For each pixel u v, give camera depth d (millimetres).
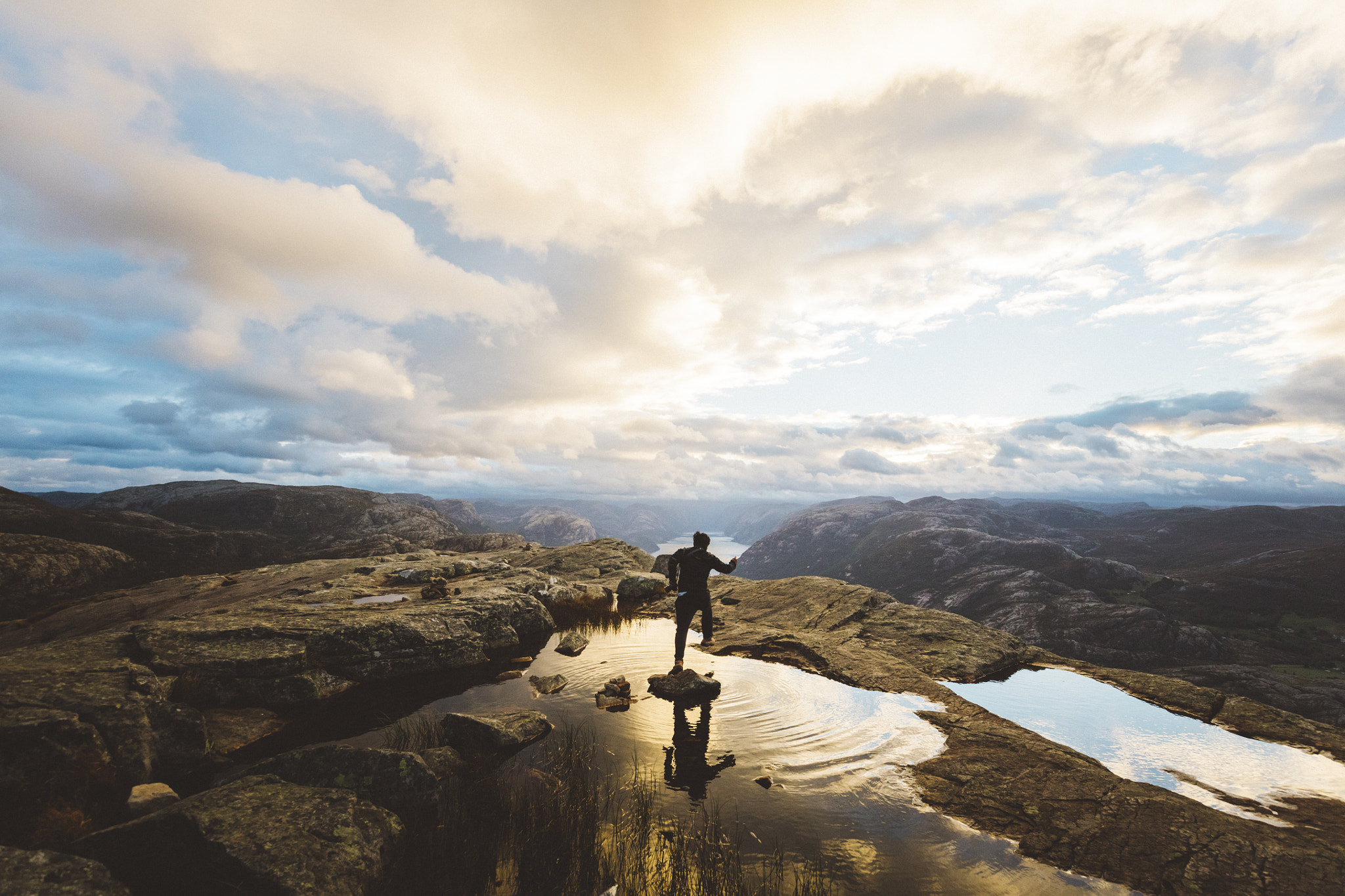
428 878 4324
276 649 8805
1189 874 4484
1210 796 6000
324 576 18359
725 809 5410
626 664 10867
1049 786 5965
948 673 10609
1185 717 8516
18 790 4918
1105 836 5016
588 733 7352
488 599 12969
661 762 6473
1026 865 4617
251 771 5535
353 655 9578
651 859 4605
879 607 14703
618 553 24562
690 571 10312
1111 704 9102
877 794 5777
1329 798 5973
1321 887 4285
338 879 4031
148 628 8672
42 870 3469
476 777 6008
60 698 6000
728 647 12117
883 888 4281
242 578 18797
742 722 7785
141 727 6012
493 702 8664
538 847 4676
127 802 5191
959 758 6664
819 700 8758
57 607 16391
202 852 4078
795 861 4602
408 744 6883
